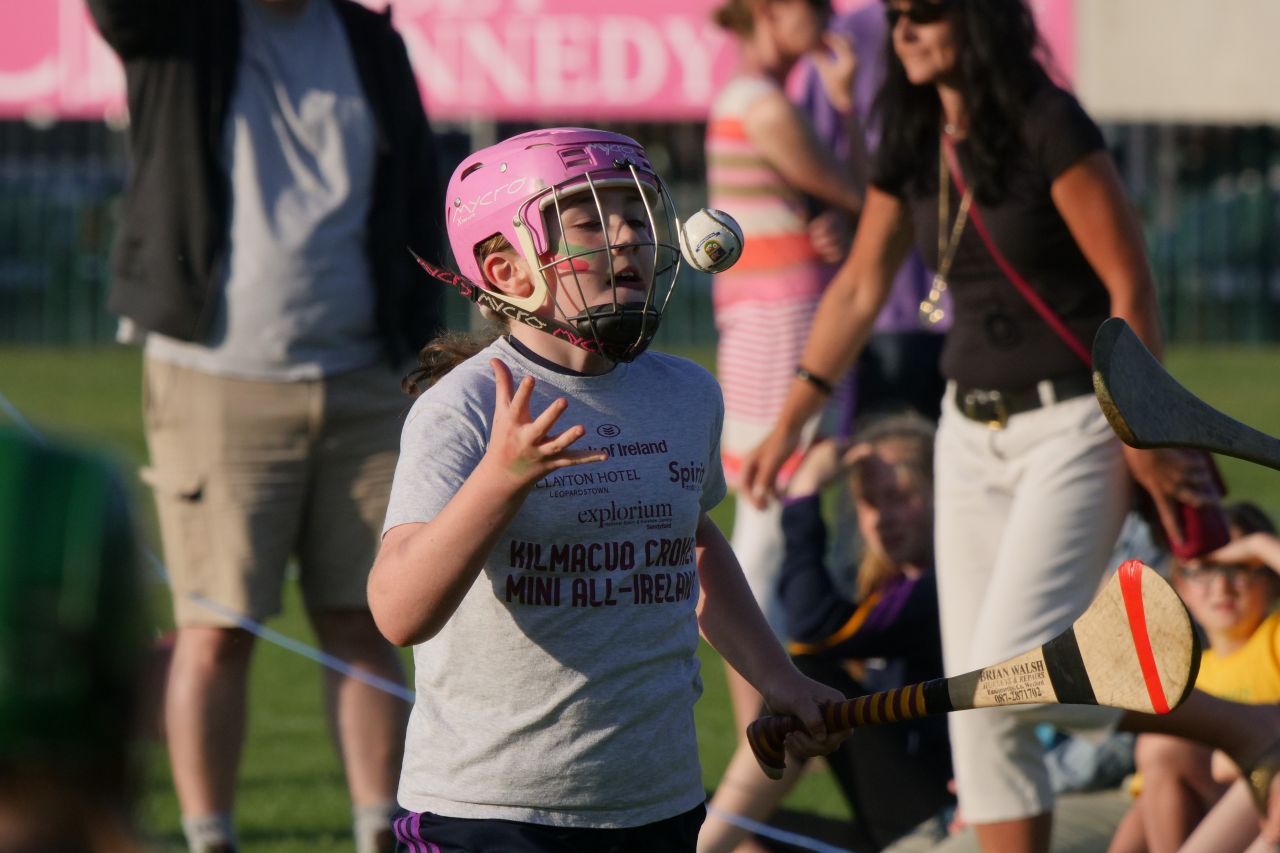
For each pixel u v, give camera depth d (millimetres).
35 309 72188
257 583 15078
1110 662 8562
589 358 9578
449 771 9289
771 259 19578
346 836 16688
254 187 15031
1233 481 38719
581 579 9133
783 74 20016
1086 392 13539
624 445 9352
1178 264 74625
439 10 54469
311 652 18453
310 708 21672
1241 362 65688
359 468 15352
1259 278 74438
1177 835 14062
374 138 15469
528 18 54500
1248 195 74438
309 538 15523
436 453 8984
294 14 15391
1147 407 8703
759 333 19672
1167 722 12820
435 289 15977
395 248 15492
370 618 15523
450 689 9352
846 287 15070
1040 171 13195
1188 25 53281
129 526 3150
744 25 19953
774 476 15438
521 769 9148
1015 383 13672
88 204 72125
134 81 15094
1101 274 13250
